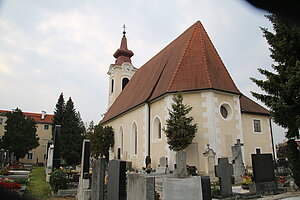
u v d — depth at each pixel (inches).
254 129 906.7
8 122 1734.7
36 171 969.5
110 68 1688.0
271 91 496.4
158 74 941.2
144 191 256.7
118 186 291.3
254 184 408.2
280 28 461.4
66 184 469.7
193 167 592.1
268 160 442.6
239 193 397.4
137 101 965.2
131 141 969.5
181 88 735.7
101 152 1171.3
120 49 1697.8
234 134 714.2
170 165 694.5
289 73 455.8
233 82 782.5
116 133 1176.8
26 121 1788.9
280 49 471.5
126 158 1004.6
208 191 306.3
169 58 957.2
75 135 1788.9
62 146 1736.0
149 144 831.1
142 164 842.8
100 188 334.0
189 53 821.2
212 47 854.5
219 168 391.2
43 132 2284.7
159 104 802.8
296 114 448.5
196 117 702.5
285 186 471.5
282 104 452.1
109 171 329.4
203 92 713.0
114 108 1354.6
